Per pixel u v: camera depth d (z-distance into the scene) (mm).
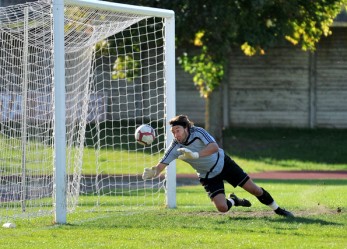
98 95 77375
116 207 37812
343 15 82500
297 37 73250
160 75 81750
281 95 87688
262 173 65562
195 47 83375
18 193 41156
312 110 87000
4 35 44500
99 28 38875
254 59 88000
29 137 46750
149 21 66188
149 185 53594
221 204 30812
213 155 30188
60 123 31234
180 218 31391
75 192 39938
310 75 86875
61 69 31312
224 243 25188
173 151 29781
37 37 41688
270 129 86750
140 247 24578
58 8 31312
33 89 46250
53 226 30031
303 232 27312
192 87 88938
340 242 25375
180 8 67000
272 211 33406
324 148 78500
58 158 31188
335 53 86250
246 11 68062
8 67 45344
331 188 45750
